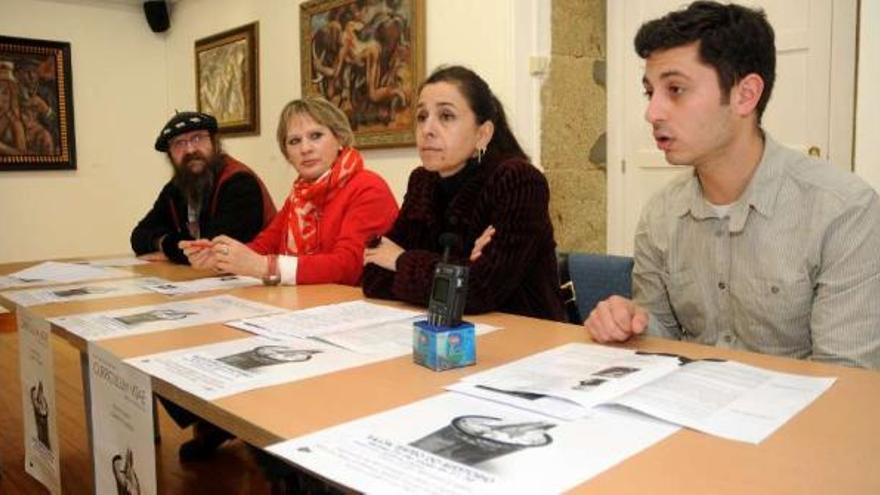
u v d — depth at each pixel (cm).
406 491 60
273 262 185
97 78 504
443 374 97
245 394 89
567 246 321
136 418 105
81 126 498
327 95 404
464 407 82
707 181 132
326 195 225
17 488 220
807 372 95
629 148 324
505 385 90
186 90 529
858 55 240
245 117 473
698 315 140
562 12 311
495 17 307
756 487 60
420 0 340
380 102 369
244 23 471
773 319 127
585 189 326
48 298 166
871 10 230
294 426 77
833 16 255
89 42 499
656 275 147
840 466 65
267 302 158
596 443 71
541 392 86
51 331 139
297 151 230
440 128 159
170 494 215
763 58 119
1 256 466
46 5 478
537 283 156
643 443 71
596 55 325
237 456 245
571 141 320
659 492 60
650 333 138
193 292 174
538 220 151
